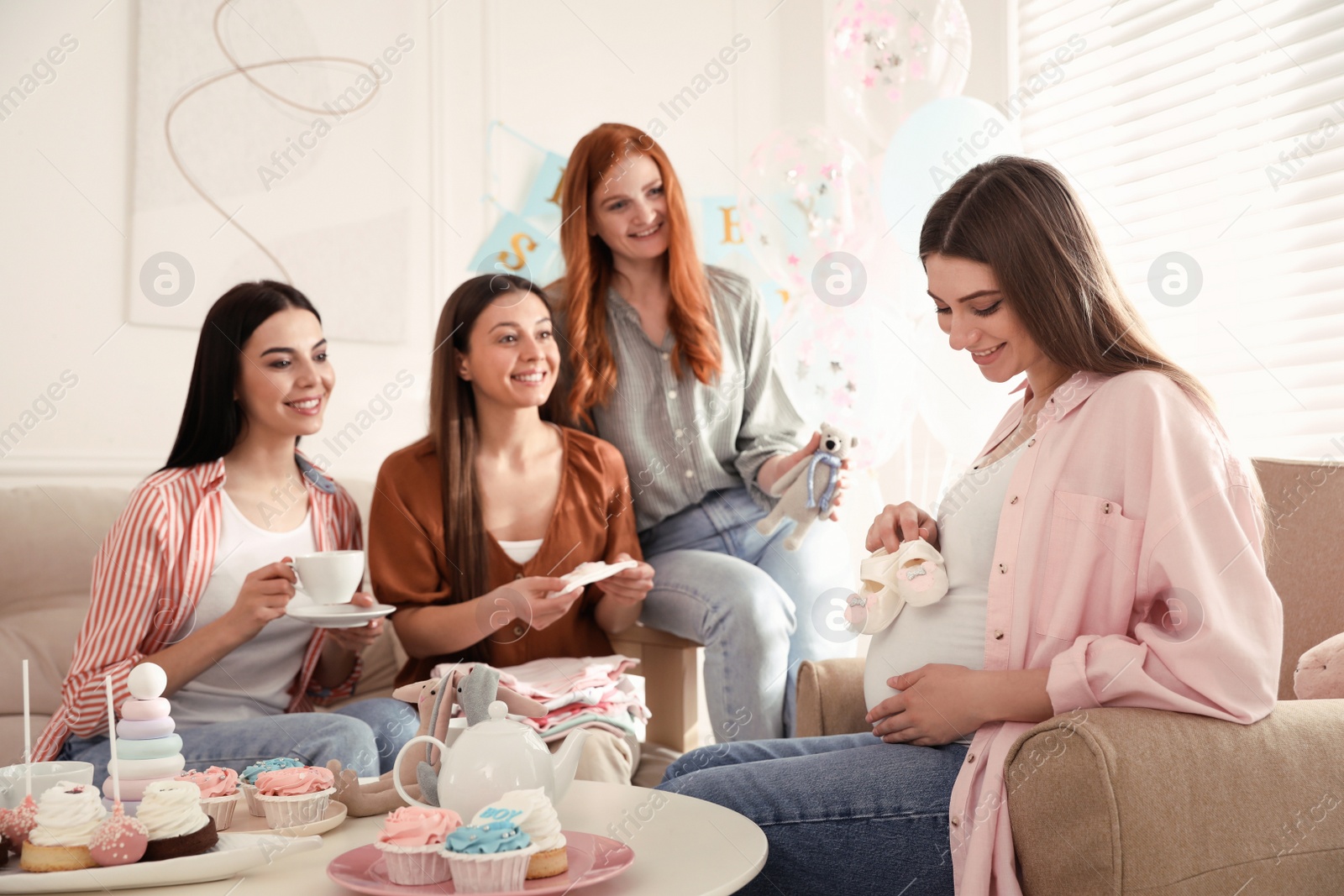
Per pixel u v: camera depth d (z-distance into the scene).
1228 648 1.00
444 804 0.98
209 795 1.07
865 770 1.13
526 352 1.84
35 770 1.05
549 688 1.59
